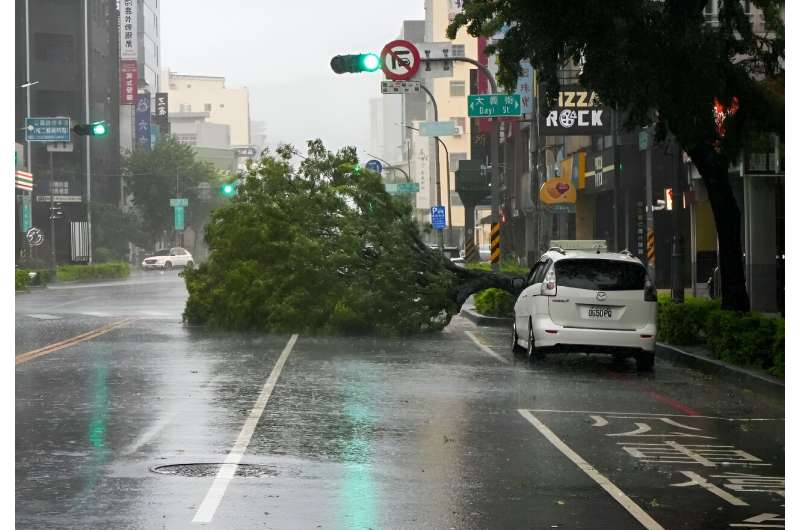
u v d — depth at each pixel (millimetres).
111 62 124188
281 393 19625
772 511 11141
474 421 16891
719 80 24078
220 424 16078
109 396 19109
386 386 20953
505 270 41750
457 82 170875
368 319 33000
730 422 17359
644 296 24859
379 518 10516
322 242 33594
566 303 24844
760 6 25188
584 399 19812
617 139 51500
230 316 34594
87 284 80250
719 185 26828
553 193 42000
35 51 110688
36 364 24391
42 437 14859
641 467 13461
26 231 94125
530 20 24312
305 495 11477
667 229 55625
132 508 10719
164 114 156875
